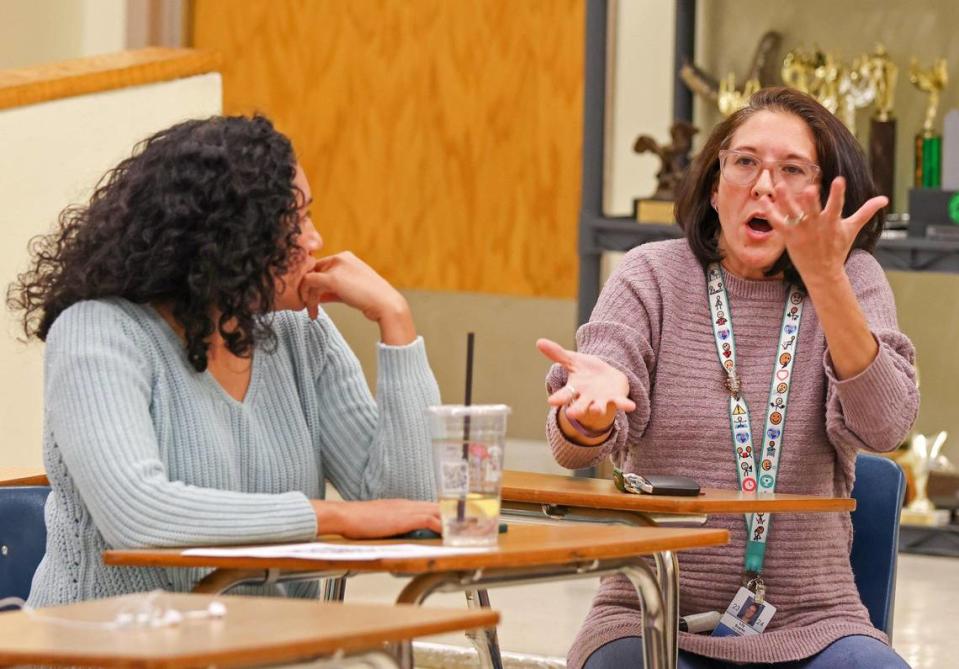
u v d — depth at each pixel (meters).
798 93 4.80
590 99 9.96
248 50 13.35
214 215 3.54
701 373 4.69
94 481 3.32
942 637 7.72
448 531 3.17
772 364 4.66
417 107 12.94
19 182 7.41
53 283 3.75
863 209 4.07
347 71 13.12
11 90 7.33
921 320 11.14
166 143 3.64
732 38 11.39
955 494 10.37
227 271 3.54
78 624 2.48
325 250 13.30
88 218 3.69
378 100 13.05
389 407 3.94
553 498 4.05
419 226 13.02
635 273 4.84
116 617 2.54
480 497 3.15
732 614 4.45
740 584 4.50
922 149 9.95
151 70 7.93
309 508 3.34
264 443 3.81
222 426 3.70
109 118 7.77
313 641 2.29
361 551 3.00
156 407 3.57
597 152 9.96
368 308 3.95
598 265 10.02
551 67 12.47
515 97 12.60
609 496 3.95
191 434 3.61
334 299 3.96
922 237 9.43
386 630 2.40
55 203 7.57
